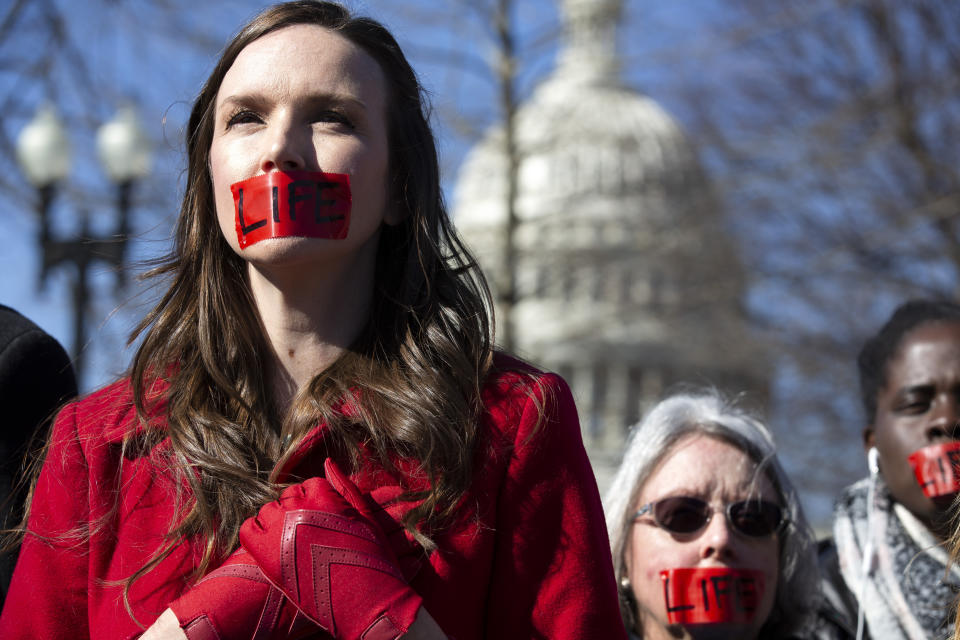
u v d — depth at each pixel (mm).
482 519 1900
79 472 2002
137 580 1898
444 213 2203
